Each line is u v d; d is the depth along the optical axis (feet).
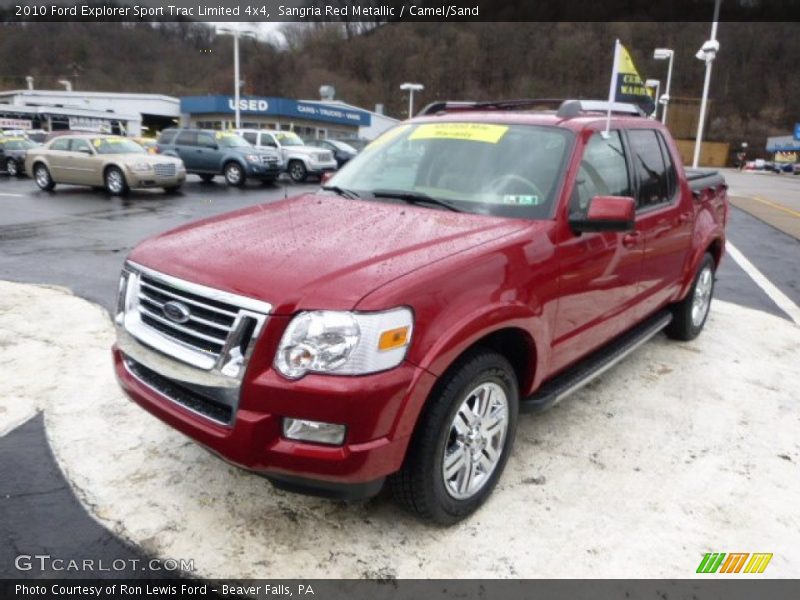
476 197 11.50
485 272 9.16
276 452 8.04
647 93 16.19
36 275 23.20
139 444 11.50
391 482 8.98
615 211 10.32
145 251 9.85
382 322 7.90
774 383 15.16
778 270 28.07
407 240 9.61
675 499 10.43
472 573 8.66
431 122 13.74
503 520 9.75
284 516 9.70
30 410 12.61
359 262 8.73
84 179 53.88
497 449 10.09
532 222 10.61
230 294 8.25
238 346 8.13
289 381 7.89
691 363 16.21
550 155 11.64
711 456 11.77
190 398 8.94
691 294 16.93
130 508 9.78
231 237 10.00
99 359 15.15
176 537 9.19
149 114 177.37
